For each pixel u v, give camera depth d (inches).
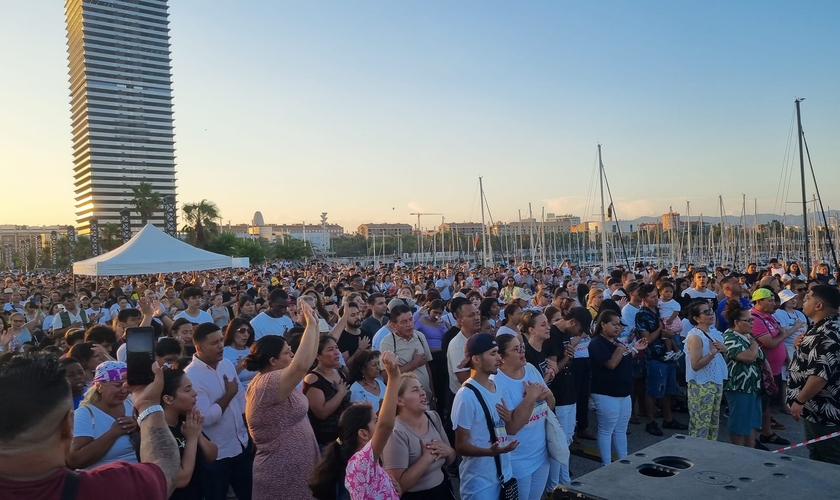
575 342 257.3
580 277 855.1
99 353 209.6
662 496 82.1
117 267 583.8
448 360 255.6
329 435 195.2
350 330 288.4
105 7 4660.4
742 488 83.7
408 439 152.7
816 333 181.8
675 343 319.0
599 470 94.4
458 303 261.1
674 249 2903.5
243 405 205.3
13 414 67.2
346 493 173.6
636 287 352.2
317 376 201.0
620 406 243.6
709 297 404.2
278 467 160.7
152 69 4835.1
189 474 134.3
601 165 1469.0
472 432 168.4
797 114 938.7
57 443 71.2
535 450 189.6
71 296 467.2
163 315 348.2
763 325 292.8
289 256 4126.5
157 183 4830.2
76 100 4867.1
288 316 370.0
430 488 156.2
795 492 81.6
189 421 139.6
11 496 67.5
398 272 1040.2
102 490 73.7
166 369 160.2
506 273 992.9
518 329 269.6
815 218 1772.9
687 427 317.1
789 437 296.0
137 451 152.2
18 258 4714.6
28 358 73.8
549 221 6102.4
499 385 184.5
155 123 4842.5
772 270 592.1
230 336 248.2
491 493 168.9
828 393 178.9
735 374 253.0
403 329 257.3
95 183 4601.4
